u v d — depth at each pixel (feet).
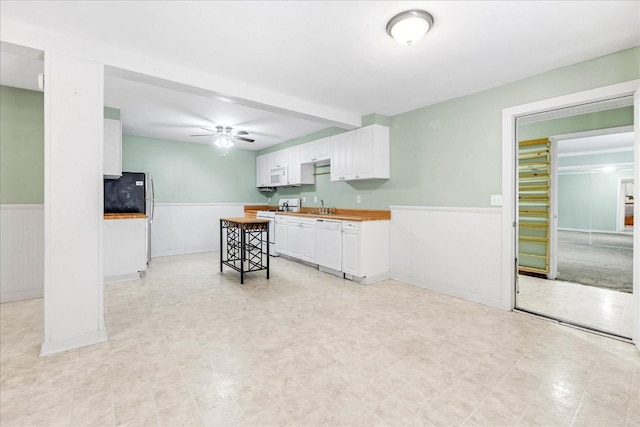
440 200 11.78
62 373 6.08
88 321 7.36
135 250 13.38
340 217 13.73
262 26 6.73
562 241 24.16
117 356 6.78
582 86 8.35
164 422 4.75
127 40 7.32
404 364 6.50
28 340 7.51
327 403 5.24
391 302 10.48
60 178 7.03
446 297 11.07
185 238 20.31
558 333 8.05
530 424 4.75
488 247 10.29
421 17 6.17
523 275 14.55
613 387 5.70
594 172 22.74
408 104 12.14
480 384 5.79
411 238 12.79
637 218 7.09
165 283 12.75
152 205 17.02
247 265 16.10
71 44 7.11
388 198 13.91
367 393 5.52
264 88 10.48
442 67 8.78
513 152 9.86
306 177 18.80
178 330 8.15
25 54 7.00
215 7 6.04
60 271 7.04
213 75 9.37
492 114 10.26
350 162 14.57
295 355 6.85
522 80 9.53
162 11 6.18
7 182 10.48
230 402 5.24
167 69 8.54
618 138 18.31
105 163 12.59
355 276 13.16
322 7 6.04
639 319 7.04
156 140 19.06
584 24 6.59
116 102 12.15
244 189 23.06
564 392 5.55
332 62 8.51
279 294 11.32
